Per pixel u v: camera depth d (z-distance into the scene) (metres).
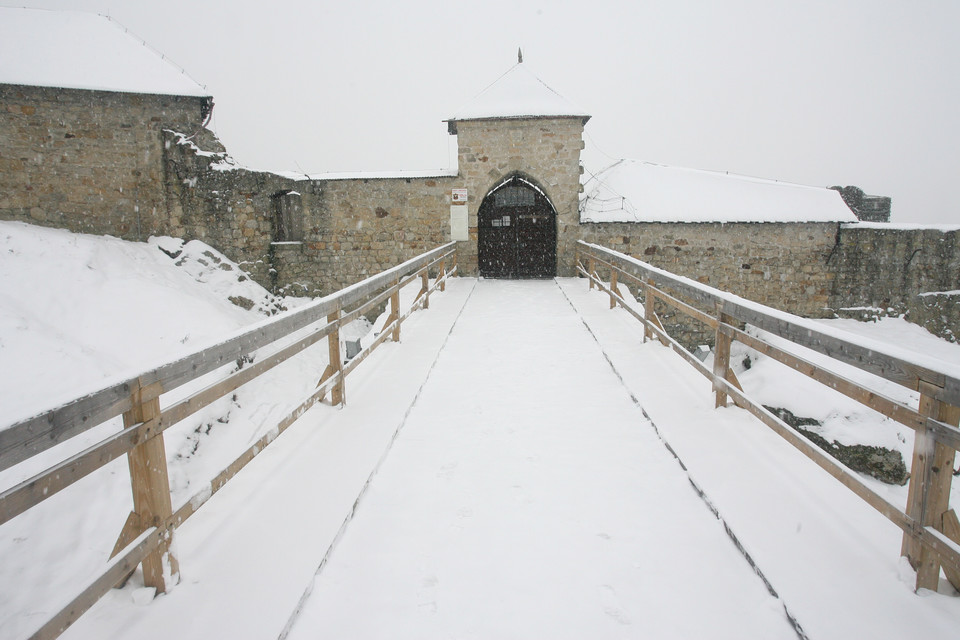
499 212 12.15
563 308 7.36
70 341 6.80
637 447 3.13
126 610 1.81
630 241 11.35
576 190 11.16
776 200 11.90
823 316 11.63
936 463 1.74
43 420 1.41
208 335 8.24
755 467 2.74
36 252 8.27
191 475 5.64
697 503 2.53
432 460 3.03
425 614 1.88
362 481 2.68
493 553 2.21
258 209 11.11
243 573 2.02
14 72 9.66
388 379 4.30
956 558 1.62
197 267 10.37
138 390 1.79
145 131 10.36
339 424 3.39
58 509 4.56
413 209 11.46
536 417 3.62
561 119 10.98
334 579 2.05
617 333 5.70
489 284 10.01
